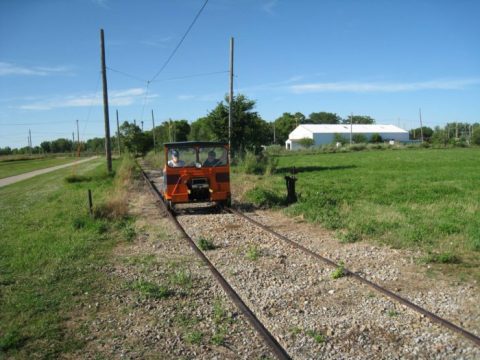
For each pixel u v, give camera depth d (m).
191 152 14.71
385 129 112.00
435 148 77.50
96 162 67.50
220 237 10.96
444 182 21.17
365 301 6.41
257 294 6.90
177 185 14.54
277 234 10.84
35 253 9.63
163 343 5.32
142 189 23.94
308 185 21.39
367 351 5.00
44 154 134.62
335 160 45.66
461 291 6.63
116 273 8.17
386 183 21.55
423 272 7.60
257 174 28.27
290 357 4.92
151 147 78.38
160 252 9.67
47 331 5.64
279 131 135.38
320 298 6.63
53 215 15.03
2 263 8.99
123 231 11.80
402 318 5.78
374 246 9.45
